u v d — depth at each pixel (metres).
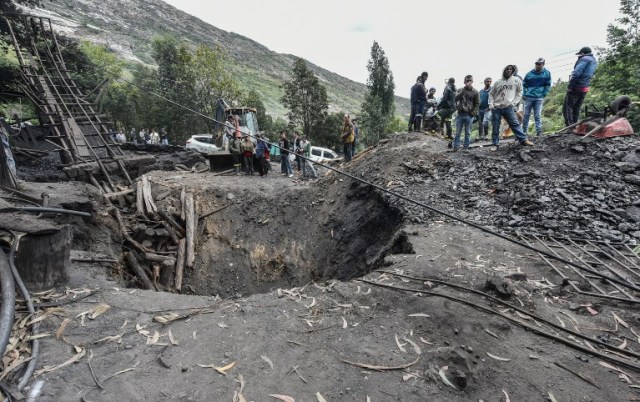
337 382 2.57
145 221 9.95
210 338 3.13
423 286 3.88
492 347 2.91
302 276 9.02
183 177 12.76
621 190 6.11
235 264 9.72
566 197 6.07
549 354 2.85
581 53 8.18
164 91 27.83
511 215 6.00
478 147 9.20
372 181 8.90
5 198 5.83
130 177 12.56
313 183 11.07
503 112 8.09
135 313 3.60
